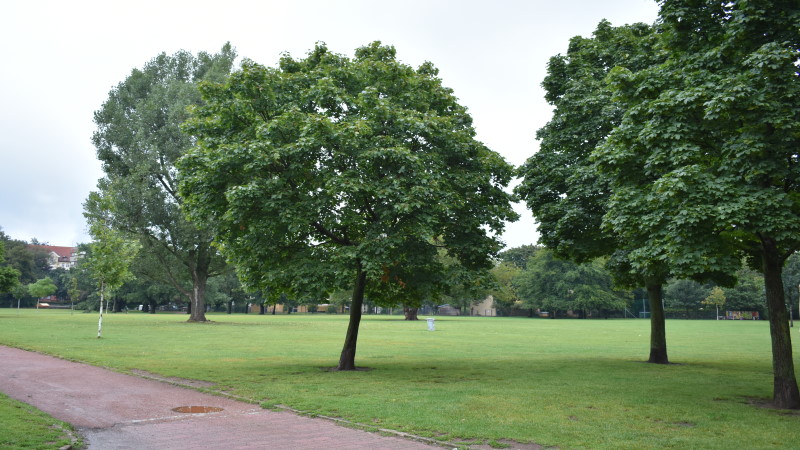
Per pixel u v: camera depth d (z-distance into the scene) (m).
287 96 15.89
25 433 7.79
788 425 9.31
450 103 17.77
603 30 21.80
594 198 17.69
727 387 13.79
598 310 102.44
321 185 14.76
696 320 90.19
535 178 20.06
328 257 15.17
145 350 21.59
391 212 14.12
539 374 15.93
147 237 46.03
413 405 10.65
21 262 109.69
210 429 8.66
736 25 10.95
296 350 23.23
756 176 10.15
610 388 13.26
